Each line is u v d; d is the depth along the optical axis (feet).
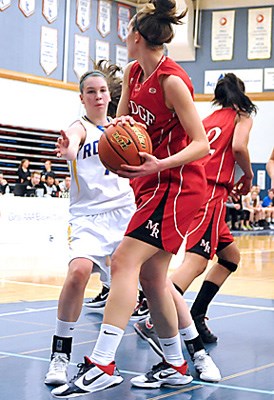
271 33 74.08
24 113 64.08
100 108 13.15
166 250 11.12
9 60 62.64
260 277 30.63
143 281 11.66
